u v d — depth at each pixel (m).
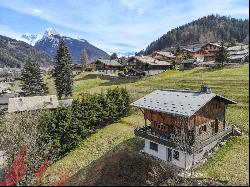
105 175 32.31
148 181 32.19
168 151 42.59
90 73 136.38
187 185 32.75
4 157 47.66
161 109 42.28
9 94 112.06
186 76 94.56
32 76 99.31
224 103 46.62
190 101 42.03
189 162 39.97
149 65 115.50
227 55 101.88
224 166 38.72
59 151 51.06
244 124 50.62
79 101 59.12
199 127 41.53
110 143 52.28
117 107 63.97
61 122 52.19
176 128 41.00
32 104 77.50
